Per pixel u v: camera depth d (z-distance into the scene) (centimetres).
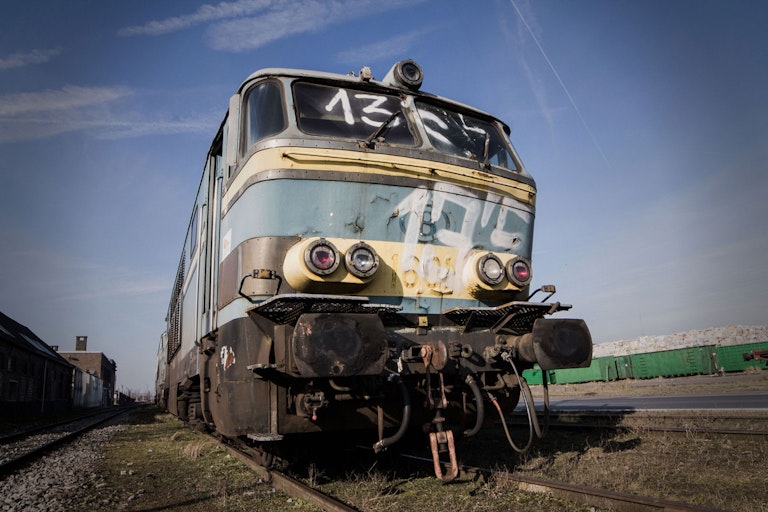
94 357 9725
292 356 489
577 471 620
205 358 745
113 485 723
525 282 619
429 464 677
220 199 699
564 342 552
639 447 756
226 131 699
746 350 3238
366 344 471
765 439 743
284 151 555
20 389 3619
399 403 565
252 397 518
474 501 515
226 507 537
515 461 716
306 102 610
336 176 562
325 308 487
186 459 910
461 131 697
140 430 1709
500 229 647
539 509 480
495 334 596
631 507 453
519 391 642
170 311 1661
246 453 852
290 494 561
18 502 647
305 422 527
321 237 545
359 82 648
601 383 3759
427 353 518
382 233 571
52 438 1627
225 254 625
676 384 2784
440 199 608
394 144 616
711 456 663
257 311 508
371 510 495
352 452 764
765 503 459
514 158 726
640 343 5234
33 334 6225
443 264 595
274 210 542
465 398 595
